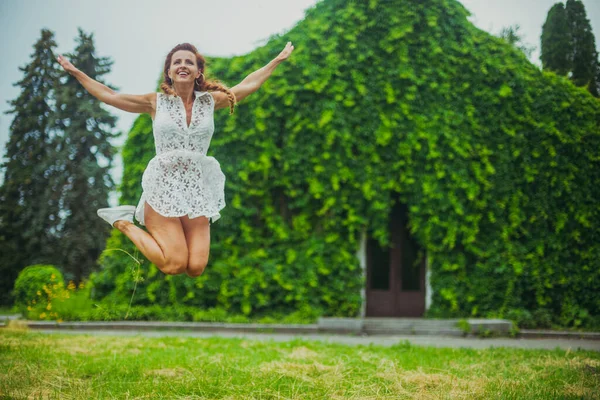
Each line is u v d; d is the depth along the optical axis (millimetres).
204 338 10398
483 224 14352
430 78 14602
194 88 4473
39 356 7312
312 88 14242
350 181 14148
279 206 14711
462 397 5398
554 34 19891
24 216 26625
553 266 14242
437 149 14227
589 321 13836
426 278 14789
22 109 27781
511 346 10531
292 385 5734
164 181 4195
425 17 14766
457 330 12727
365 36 14711
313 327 12656
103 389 5543
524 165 14453
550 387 5832
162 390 5531
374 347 9398
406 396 5473
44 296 13570
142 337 10320
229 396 5379
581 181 14609
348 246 14234
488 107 14633
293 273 14008
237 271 14008
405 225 15312
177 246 4184
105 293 13984
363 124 14305
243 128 14383
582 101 14922
